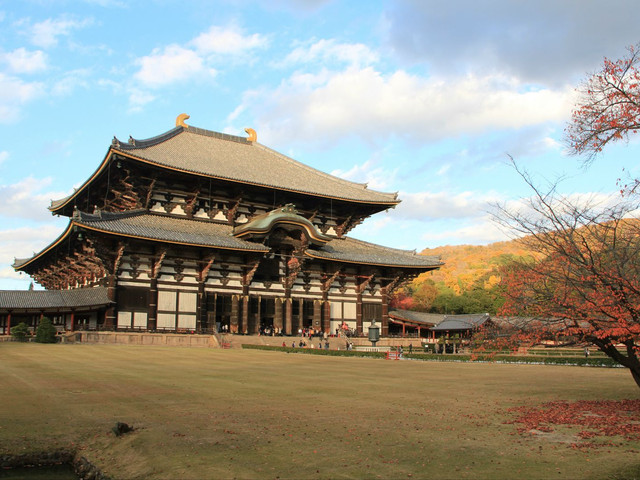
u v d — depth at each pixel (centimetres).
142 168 6481
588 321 1873
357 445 1507
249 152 9038
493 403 2223
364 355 5238
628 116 1650
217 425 1728
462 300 12538
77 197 7812
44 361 3525
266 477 1245
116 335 5625
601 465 1325
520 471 1282
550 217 1867
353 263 7656
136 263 6166
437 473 1269
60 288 8525
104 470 1362
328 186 8606
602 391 2614
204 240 6388
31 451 1495
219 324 6544
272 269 7350
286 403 2148
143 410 1944
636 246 1775
